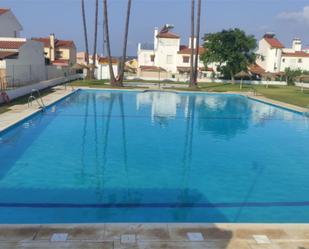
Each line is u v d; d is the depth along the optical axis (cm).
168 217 726
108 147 1287
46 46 6366
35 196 812
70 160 1109
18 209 740
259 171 1062
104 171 1012
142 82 4725
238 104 2688
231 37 5081
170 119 1941
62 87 3303
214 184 938
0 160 1089
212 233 527
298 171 1072
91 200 799
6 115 1644
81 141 1359
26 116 1631
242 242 506
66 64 5831
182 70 5938
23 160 1093
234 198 842
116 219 709
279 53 6700
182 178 977
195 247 488
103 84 3834
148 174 1001
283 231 541
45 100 2262
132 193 851
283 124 1872
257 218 736
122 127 1662
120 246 485
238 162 1153
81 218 707
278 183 961
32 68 3350
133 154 1208
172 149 1295
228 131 1662
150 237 511
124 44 3609
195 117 2038
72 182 913
